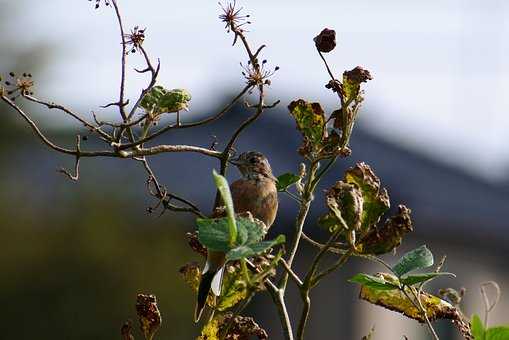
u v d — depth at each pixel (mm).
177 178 21203
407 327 19172
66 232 19578
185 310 18562
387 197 3582
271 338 18203
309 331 18547
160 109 4012
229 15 4031
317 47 3967
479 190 23844
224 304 3795
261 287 3389
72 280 19203
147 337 3867
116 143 3945
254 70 4027
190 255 19781
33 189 21156
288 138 23109
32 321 19047
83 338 19000
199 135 22844
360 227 3574
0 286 19062
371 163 22516
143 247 19625
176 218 20359
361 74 3918
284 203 17766
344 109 3941
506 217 21859
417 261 3605
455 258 20953
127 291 19125
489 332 3354
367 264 18781
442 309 3922
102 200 20297
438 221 20500
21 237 19547
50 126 22891
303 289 3578
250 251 3119
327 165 3975
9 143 22531
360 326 18688
